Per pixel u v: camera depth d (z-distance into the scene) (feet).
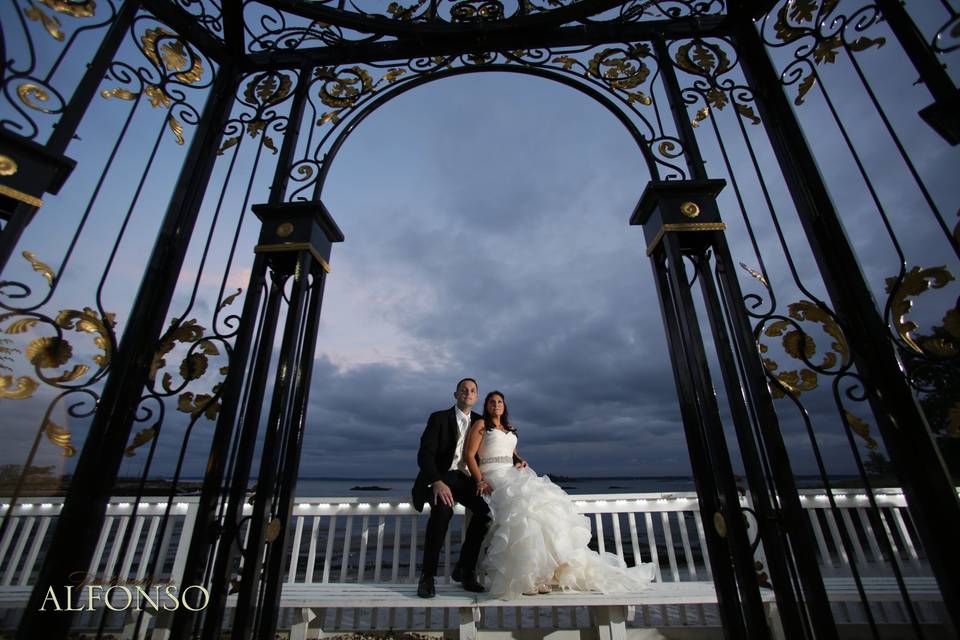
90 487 5.73
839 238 6.40
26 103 5.45
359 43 8.97
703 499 6.40
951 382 5.49
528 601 8.52
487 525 9.74
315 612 10.50
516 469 10.36
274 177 7.98
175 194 7.20
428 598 8.79
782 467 5.74
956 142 5.67
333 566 30.91
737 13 8.21
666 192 7.17
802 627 5.26
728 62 8.29
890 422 5.65
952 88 5.62
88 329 5.85
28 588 9.77
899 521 10.67
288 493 6.52
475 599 8.65
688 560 10.44
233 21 8.12
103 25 6.37
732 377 6.33
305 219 7.48
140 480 6.15
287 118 8.46
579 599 8.50
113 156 6.21
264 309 7.12
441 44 8.94
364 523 11.25
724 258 6.75
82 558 5.57
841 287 6.31
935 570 5.24
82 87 5.99
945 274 5.69
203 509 6.00
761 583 5.74
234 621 5.64
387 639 11.18
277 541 6.32
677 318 7.21
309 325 7.46
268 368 6.79
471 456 9.98
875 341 5.93
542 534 8.96
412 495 9.84
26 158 5.28
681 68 8.36
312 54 8.99
